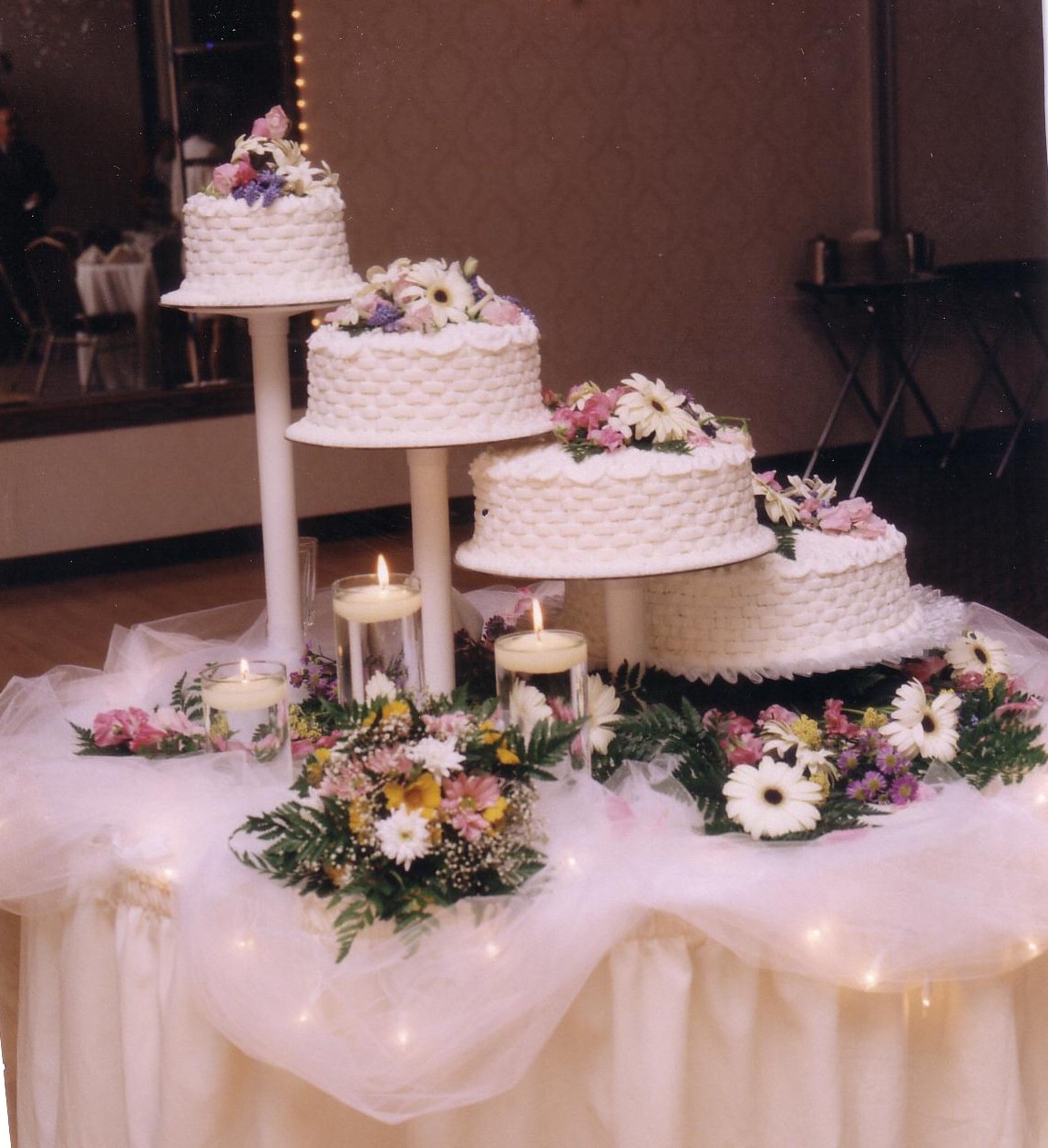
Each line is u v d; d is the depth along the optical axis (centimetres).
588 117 562
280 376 210
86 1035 176
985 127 613
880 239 582
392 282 179
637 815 159
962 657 192
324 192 208
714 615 181
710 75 578
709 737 169
